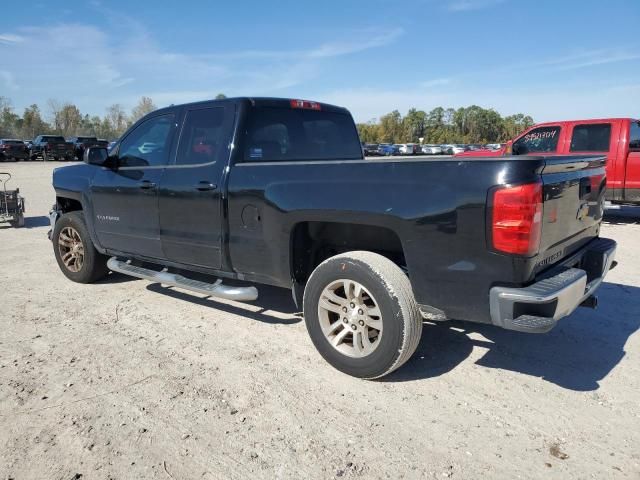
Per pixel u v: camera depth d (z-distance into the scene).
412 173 3.07
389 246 3.71
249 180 3.82
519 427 2.86
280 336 4.18
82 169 5.54
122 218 4.95
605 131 9.55
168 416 2.98
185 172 4.30
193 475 2.48
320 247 3.93
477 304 2.93
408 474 2.47
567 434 2.79
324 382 3.38
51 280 5.94
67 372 3.54
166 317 4.64
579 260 3.57
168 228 4.48
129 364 3.67
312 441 2.74
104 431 2.83
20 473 2.49
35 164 35.94
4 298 5.23
